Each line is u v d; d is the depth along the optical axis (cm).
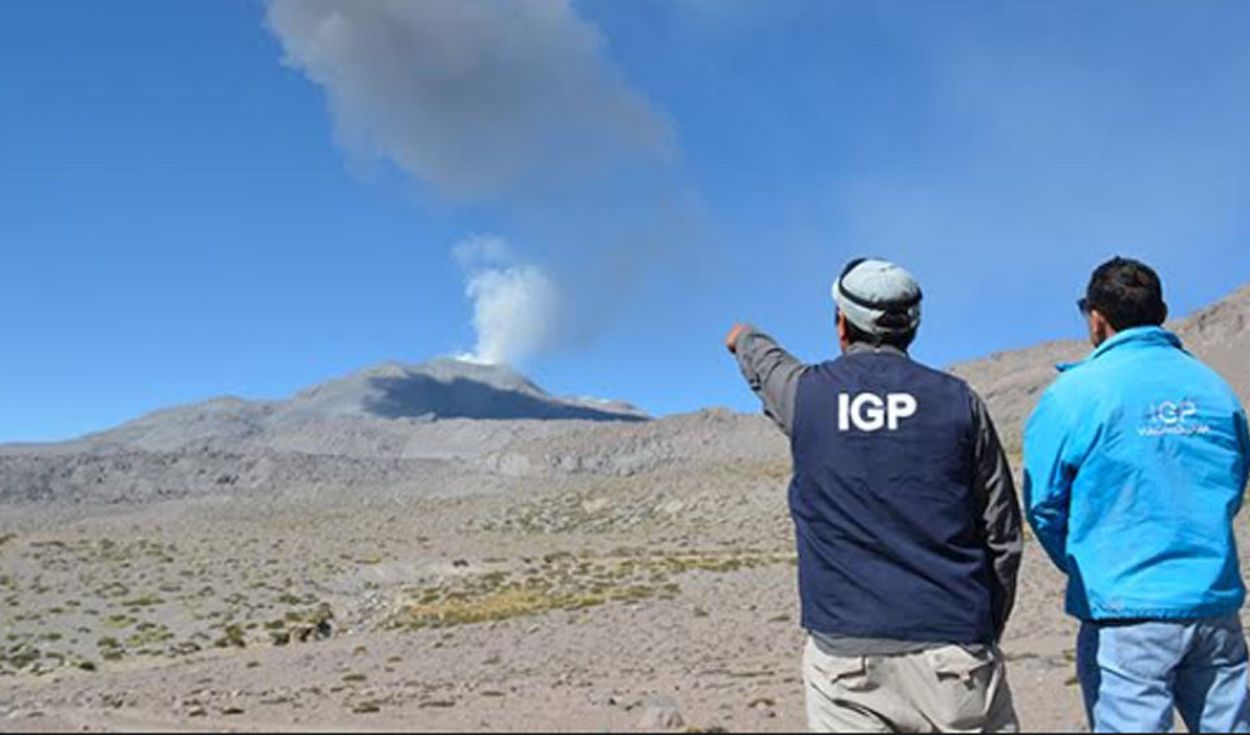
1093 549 467
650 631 2958
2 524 12756
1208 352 15588
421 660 2628
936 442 434
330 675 2362
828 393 451
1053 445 475
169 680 2442
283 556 5456
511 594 4272
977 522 444
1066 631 2338
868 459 437
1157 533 455
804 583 454
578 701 1152
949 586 429
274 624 3975
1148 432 458
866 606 431
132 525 7500
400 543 6153
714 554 5612
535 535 7356
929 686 428
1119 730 458
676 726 849
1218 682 462
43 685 2620
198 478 16200
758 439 17938
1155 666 453
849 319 468
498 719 890
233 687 2092
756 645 2625
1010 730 448
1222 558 456
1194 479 458
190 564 5175
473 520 9362
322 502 14162
